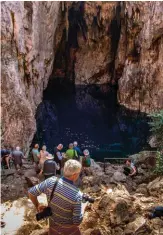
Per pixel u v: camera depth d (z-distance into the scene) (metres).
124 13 28.62
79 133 20.64
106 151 17.58
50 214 2.88
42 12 20.64
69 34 33.50
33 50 17.83
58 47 32.09
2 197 7.23
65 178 2.88
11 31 13.84
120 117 24.34
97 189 7.38
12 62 13.66
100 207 5.65
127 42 27.72
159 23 22.48
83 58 34.62
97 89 33.06
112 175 8.59
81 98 29.47
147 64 24.19
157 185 6.86
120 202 5.34
